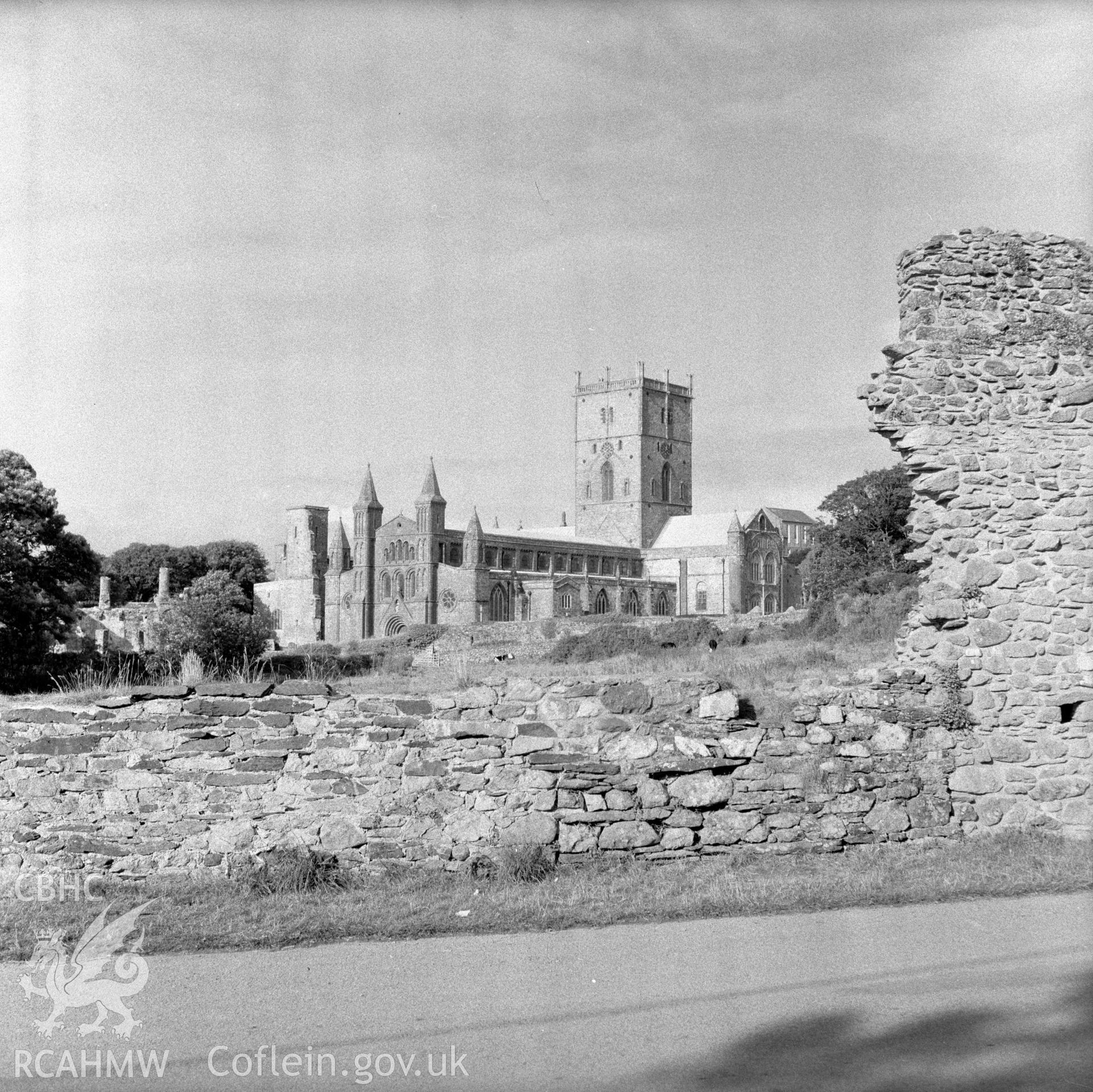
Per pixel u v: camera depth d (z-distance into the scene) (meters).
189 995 8.64
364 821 12.68
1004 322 14.70
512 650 70.38
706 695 13.42
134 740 12.79
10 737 12.83
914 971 8.95
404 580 144.88
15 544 60.66
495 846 12.65
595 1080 6.93
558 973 9.03
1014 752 13.77
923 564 14.90
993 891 11.45
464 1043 7.55
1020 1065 7.12
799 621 58.16
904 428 14.52
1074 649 13.95
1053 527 14.22
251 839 12.59
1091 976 8.75
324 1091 6.85
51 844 12.60
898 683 13.92
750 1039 7.57
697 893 11.25
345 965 9.36
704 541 176.88
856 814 13.27
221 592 80.81
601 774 12.88
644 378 183.62
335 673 55.16
